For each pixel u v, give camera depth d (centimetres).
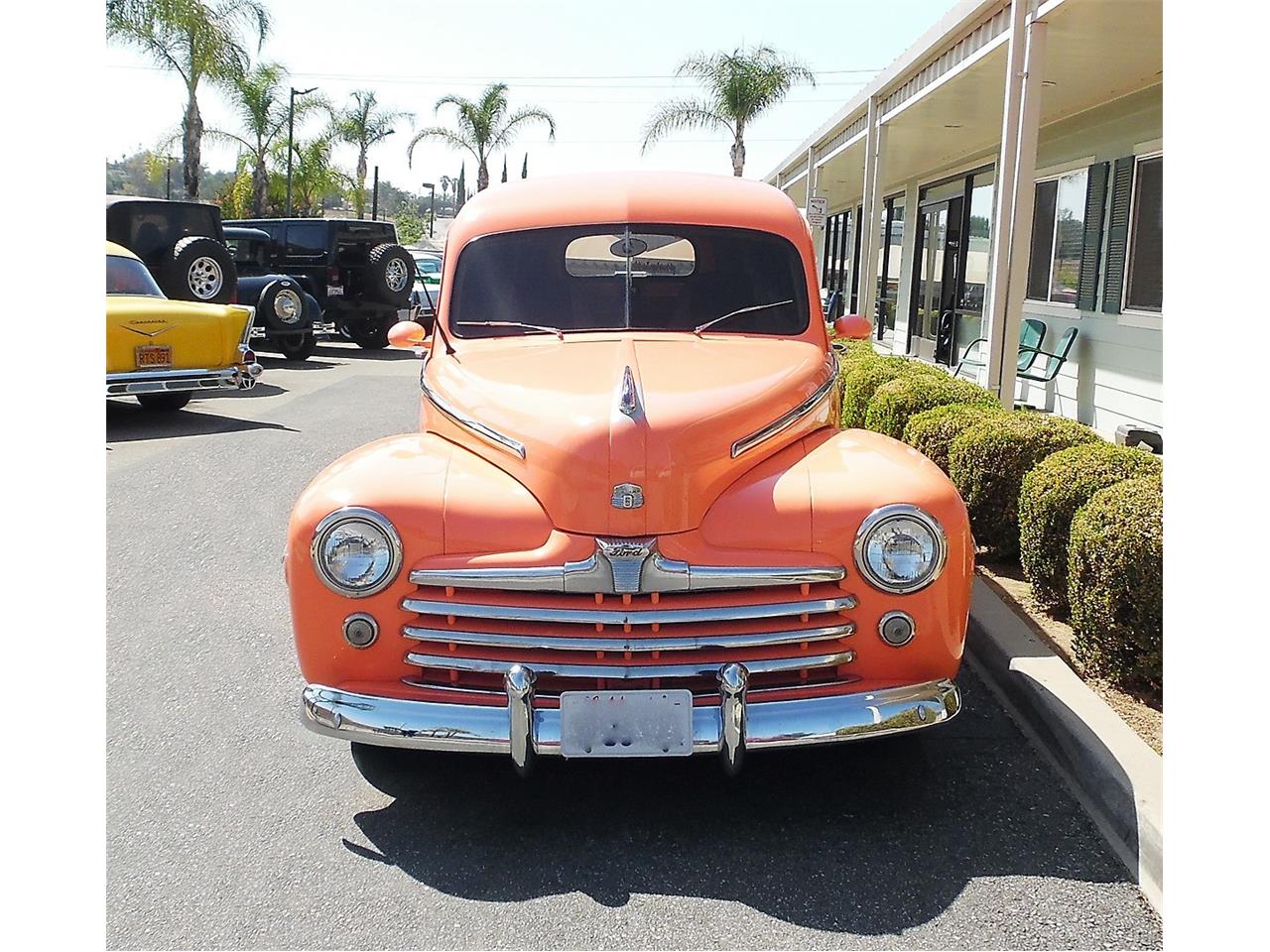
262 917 317
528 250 500
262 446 1052
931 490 367
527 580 352
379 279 2050
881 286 2289
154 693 484
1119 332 1048
